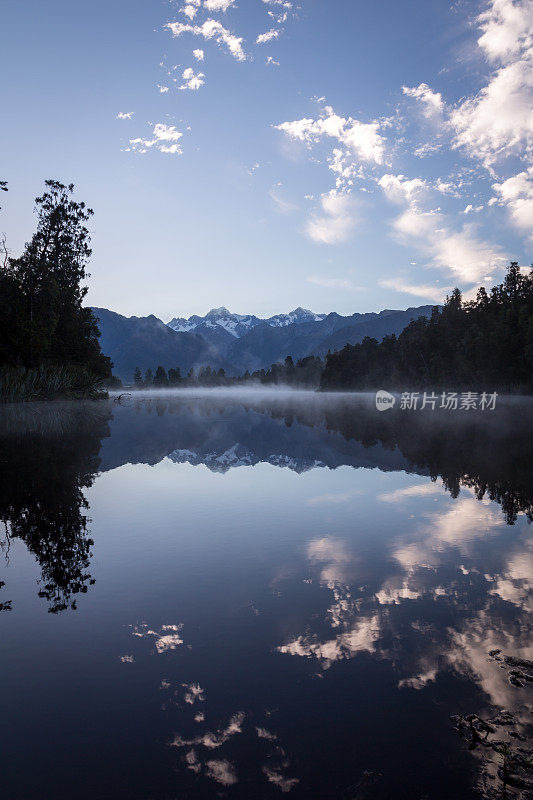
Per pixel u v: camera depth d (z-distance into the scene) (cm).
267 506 827
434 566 536
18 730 274
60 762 250
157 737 268
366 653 353
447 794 226
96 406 4656
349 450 1598
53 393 4603
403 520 734
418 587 477
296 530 680
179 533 666
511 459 1320
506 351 8594
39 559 562
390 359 13938
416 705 295
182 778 239
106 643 371
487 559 558
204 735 269
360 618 409
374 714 287
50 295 5378
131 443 1780
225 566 538
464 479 1058
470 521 725
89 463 1298
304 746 262
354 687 312
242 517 754
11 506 820
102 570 526
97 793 227
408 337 12394
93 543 622
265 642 370
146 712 290
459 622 402
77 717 285
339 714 287
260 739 266
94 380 5962
